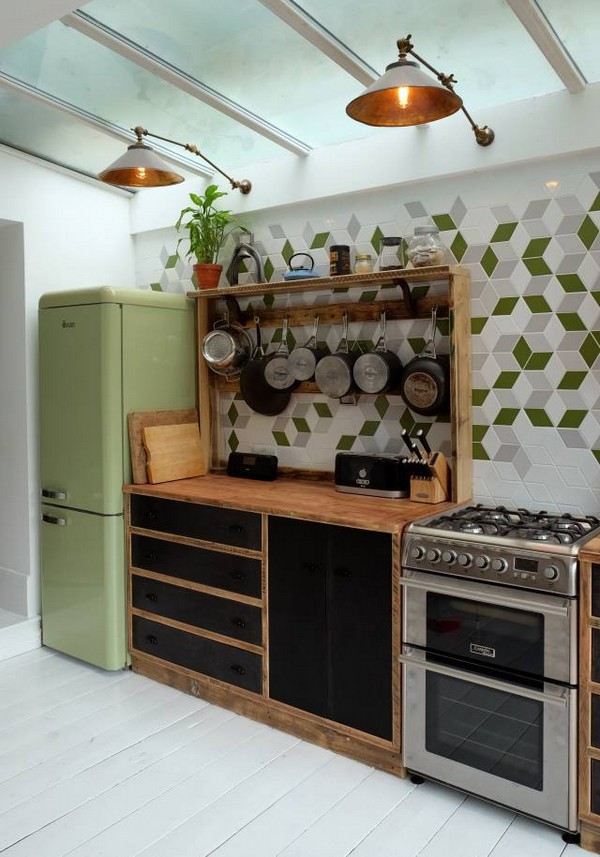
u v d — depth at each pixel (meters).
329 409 3.62
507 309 3.06
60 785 2.67
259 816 2.49
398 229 3.36
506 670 2.42
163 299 3.74
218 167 3.88
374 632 2.74
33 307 3.88
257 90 3.06
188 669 3.38
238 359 3.84
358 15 2.50
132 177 3.31
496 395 3.11
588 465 2.91
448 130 3.11
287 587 2.99
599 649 2.23
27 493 3.93
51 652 3.91
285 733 3.06
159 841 2.36
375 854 2.28
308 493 3.34
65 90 3.19
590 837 2.29
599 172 2.81
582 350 2.90
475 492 3.18
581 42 2.52
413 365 3.18
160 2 2.52
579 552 2.27
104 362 3.48
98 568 3.58
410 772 2.69
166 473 3.66
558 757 2.31
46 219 3.93
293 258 3.72
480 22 2.51
